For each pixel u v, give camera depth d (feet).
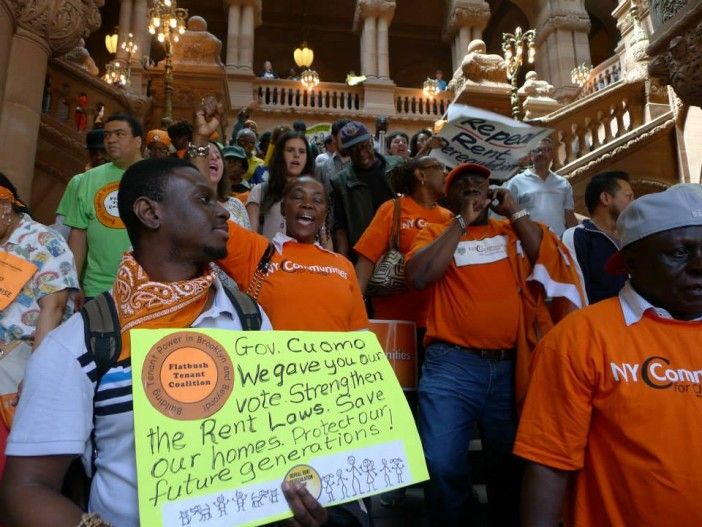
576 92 59.52
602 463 4.62
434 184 10.21
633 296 4.79
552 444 4.73
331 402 4.13
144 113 32.63
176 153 12.33
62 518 3.28
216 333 3.91
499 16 93.50
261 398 3.88
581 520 4.70
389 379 4.47
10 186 7.92
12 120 17.95
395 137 18.89
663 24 17.43
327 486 3.84
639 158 32.37
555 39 68.03
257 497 3.59
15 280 7.22
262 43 95.25
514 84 26.50
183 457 3.47
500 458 7.87
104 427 3.71
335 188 12.59
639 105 35.24
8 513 3.32
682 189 4.61
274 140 14.46
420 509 9.77
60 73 27.89
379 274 9.72
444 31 78.02
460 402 7.67
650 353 4.55
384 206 10.16
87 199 10.14
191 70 34.73
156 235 4.20
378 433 4.20
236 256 6.99
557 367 4.81
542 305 8.00
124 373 3.75
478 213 7.97
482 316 7.85
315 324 6.75
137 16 56.08
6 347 6.98
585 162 32.12
